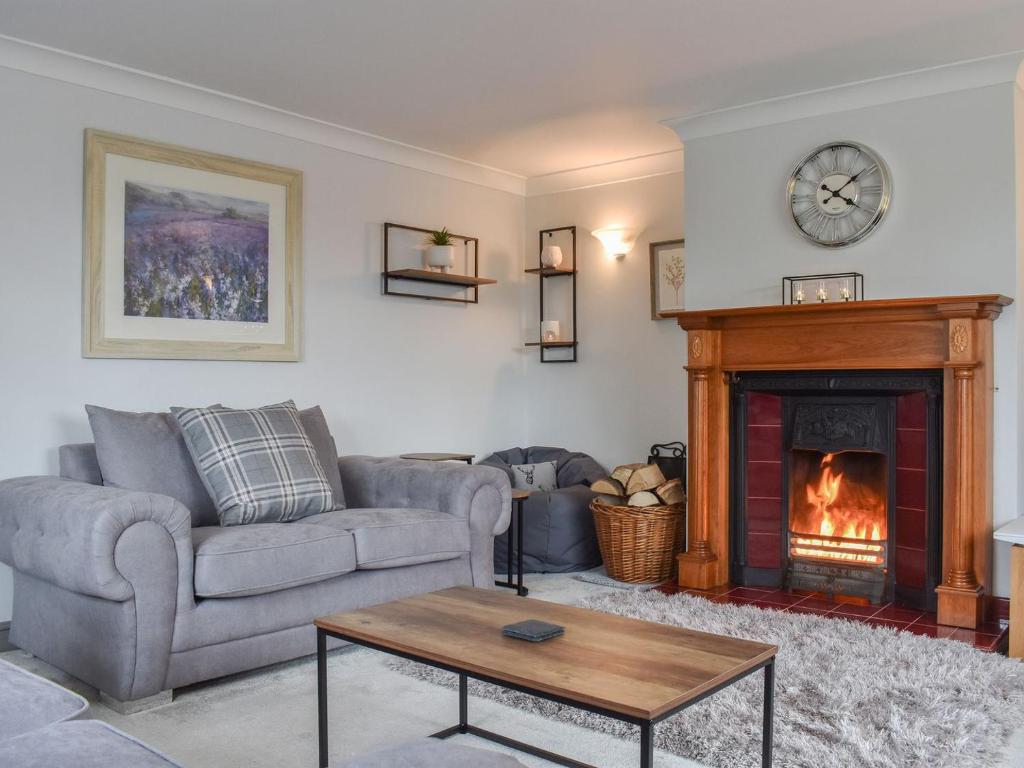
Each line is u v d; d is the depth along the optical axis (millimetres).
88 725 1429
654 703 1687
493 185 5883
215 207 4344
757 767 2307
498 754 1471
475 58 3834
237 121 4441
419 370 5398
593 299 5836
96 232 3902
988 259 3898
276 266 4605
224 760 2418
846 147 4223
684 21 3443
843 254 4262
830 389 4207
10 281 3666
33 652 3217
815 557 4348
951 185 3979
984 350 3795
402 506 3939
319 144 4828
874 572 4156
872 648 3281
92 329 3893
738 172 4578
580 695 1751
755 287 4520
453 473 3834
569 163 5703
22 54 3668
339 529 3332
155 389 4137
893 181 4125
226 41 3639
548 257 5781
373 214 5121
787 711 2658
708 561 4430
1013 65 3795
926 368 3916
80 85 3869
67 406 3834
